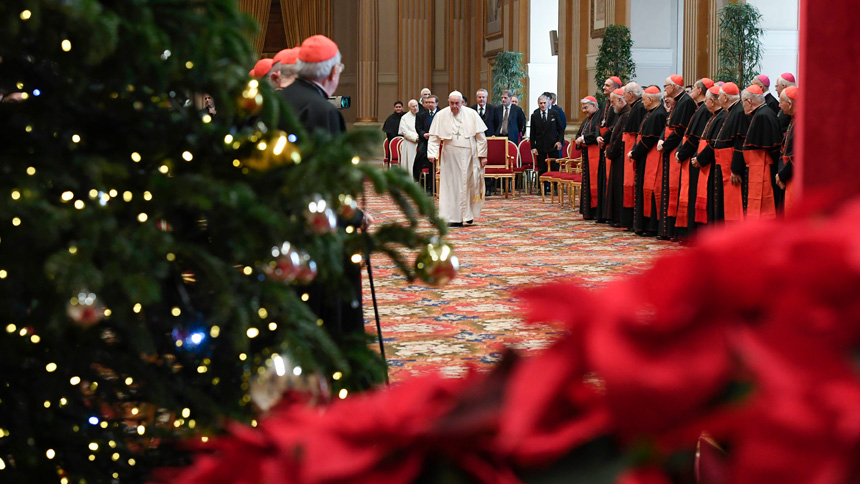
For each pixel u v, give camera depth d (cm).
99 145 220
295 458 40
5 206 178
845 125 289
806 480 28
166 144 221
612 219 1135
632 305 32
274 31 2545
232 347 219
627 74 1412
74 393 212
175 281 212
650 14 1471
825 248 30
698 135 937
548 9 1952
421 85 2416
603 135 1154
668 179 980
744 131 871
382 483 37
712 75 1281
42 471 213
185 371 230
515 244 966
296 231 220
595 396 33
